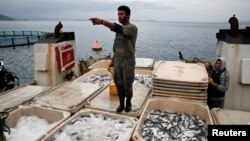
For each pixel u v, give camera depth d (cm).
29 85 596
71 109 437
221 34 584
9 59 2558
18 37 4038
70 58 681
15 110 431
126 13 371
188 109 459
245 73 484
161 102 474
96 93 533
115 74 409
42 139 334
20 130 397
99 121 408
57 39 616
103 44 4772
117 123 400
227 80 491
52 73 613
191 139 364
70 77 674
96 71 742
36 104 462
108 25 355
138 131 364
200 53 3544
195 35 9481
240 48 489
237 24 505
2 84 722
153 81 496
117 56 398
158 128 390
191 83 466
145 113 427
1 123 342
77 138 353
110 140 350
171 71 546
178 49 4006
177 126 404
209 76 530
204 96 469
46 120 439
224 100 523
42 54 603
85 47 4162
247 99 513
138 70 749
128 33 368
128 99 422
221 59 498
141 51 3612
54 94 518
